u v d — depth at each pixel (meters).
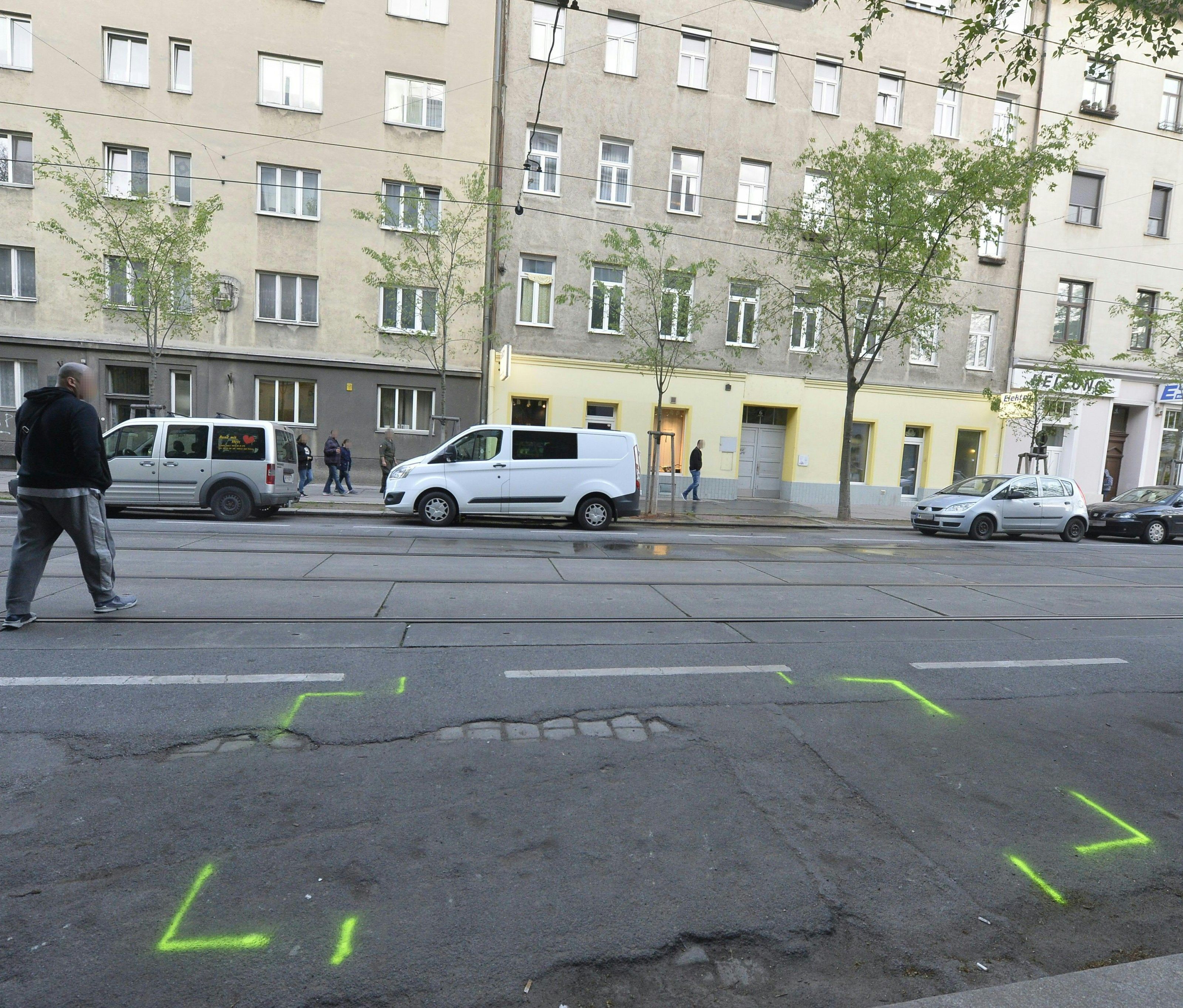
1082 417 24.23
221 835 2.87
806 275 17.55
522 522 14.58
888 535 15.75
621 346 20.52
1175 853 3.08
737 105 20.62
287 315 19.39
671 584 8.07
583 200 19.95
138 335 18.69
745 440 22.38
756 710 4.42
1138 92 23.59
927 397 22.97
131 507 13.62
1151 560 13.29
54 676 4.39
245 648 5.07
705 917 2.52
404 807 3.13
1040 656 5.96
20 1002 2.02
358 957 2.25
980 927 2.54
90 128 18.06
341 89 18.98
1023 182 15.67
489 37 19.42
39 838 2.79
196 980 2.13
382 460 18.33
